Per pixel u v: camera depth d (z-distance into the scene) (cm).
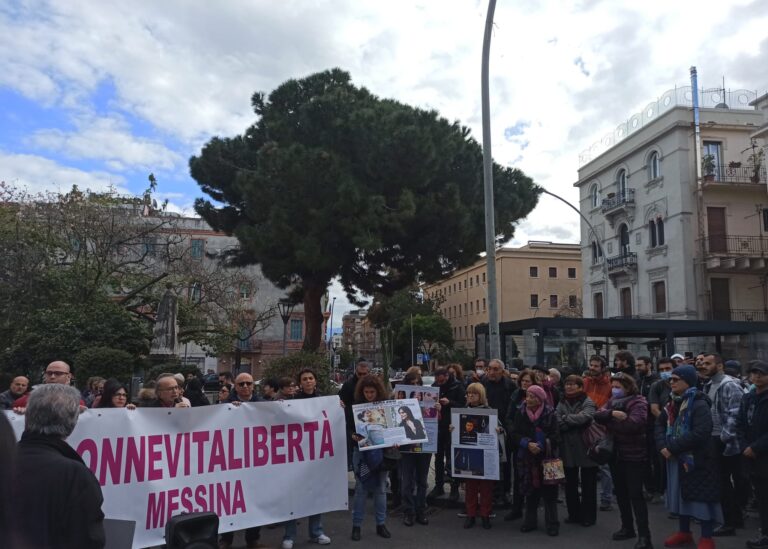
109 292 2330
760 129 2600
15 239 1912
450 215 1501
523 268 6706
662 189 3331
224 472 587
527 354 1488
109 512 518
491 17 1146
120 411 537
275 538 701
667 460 651
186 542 339
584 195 4116
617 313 3700
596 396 870
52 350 1481
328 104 1434
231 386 962
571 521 762
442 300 7700
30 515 252
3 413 207
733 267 3102
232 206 1725
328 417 667
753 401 651
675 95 3319
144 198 2516
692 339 1664
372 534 711
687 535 658
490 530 731
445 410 875
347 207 1330
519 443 717
